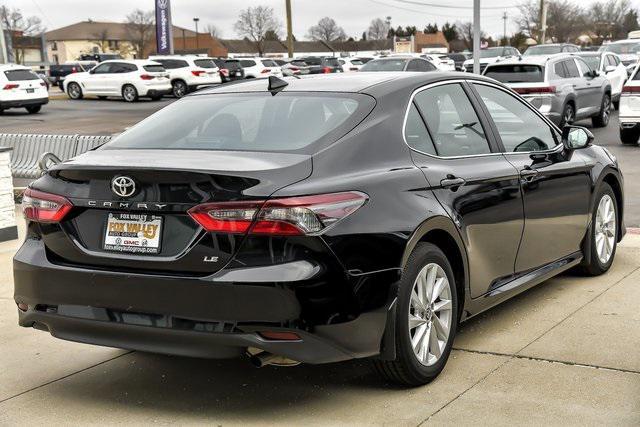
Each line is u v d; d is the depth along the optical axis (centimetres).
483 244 480
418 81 480
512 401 413
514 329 524
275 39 12681
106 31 13950
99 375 470
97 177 401
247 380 454
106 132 2188
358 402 419
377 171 418
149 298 387
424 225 420
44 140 1187
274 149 416
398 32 13400
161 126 468
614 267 675
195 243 381
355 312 384
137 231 395
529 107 577
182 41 13700
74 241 408
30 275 418
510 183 507
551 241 565
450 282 449
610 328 520
